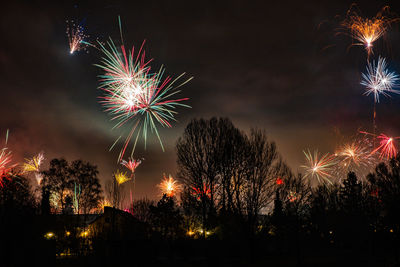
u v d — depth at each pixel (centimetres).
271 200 4453
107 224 4528
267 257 4662
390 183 3381
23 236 3694
